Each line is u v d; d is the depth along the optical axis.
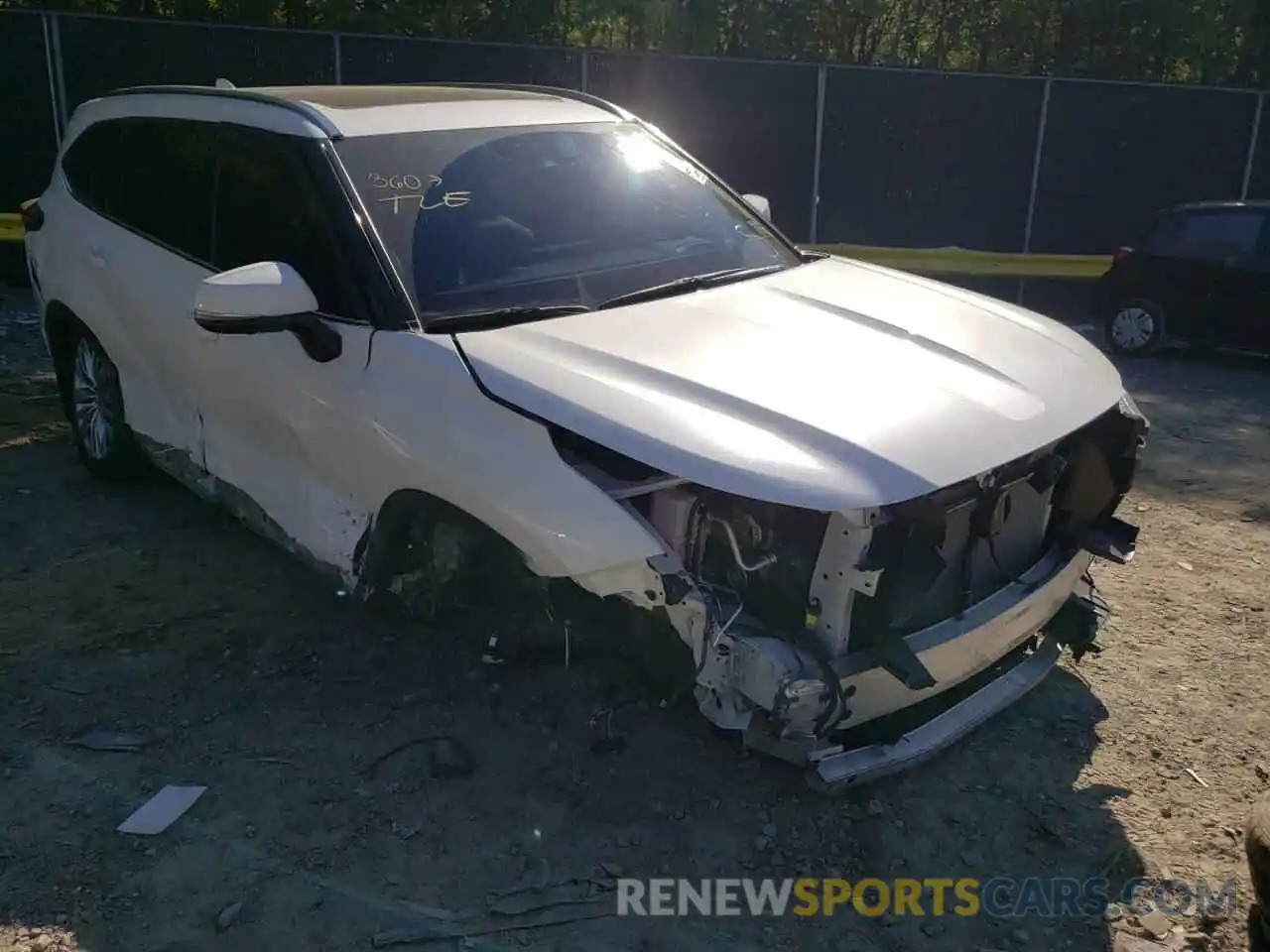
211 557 5.18
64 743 3.83
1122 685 4.33
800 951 3.03
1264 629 4.82
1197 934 3.11
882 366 3.45
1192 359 11.34
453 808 3.52
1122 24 16.38
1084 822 3.55
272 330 3.65
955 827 3.52
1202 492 6.70
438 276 3.78
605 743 3.80
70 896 3.15
